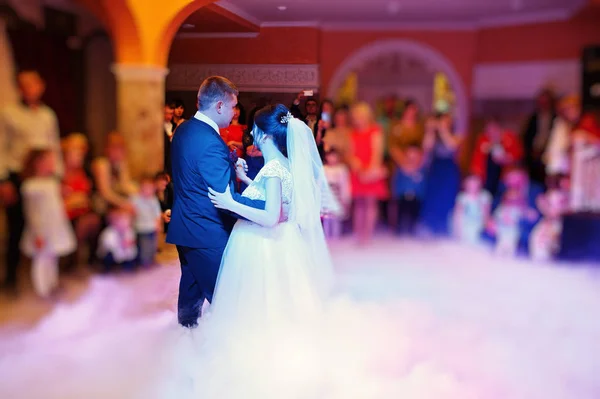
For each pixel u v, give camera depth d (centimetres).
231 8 281
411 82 821
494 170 636
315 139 303
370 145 608
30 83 301
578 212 546
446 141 659
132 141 299
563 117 573
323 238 302
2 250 306
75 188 303
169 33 288
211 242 272
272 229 285
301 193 283
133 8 285
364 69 827
